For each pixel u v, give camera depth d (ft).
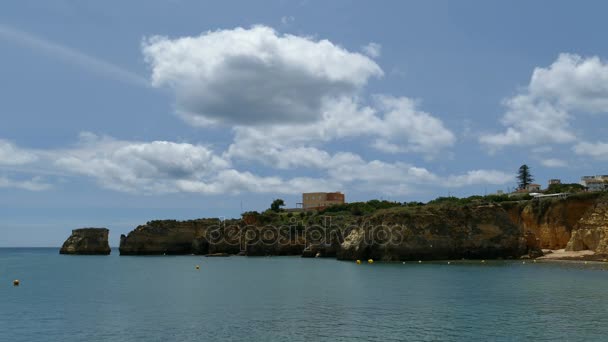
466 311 137.69
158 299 172.35
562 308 140.05
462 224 350.84
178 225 590.55
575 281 203.62
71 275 287.89
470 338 106.32
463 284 200.75
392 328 116.98
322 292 184.24
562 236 374.43
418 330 114.52
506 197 520.83
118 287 215.31
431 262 334.85
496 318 126.93
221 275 272.72
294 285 210.38
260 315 136.26
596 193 362.12
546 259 328.90
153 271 315.78
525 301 153.28
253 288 202.69
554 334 108.78
